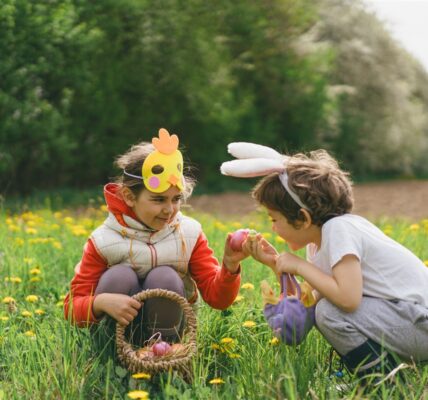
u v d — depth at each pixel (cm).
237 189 1614
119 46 1397
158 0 1440
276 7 1734
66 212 1026
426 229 700
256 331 348
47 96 1274
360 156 2023
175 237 321
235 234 308
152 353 283
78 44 1233
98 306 295
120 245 314
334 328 277
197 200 1448
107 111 1363
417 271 284
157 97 1473
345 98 1984
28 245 554
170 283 303
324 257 284
